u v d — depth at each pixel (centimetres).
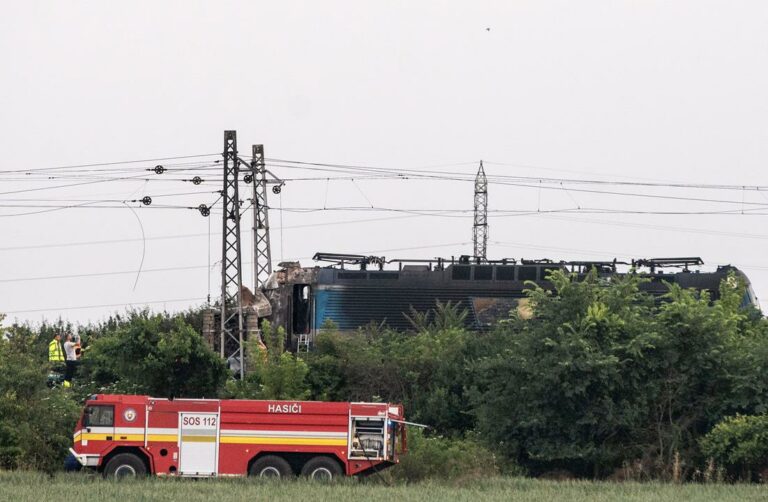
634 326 18712
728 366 18462
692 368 18400
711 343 18525
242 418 15812
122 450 15762
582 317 18825
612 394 18375
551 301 19088
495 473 17562
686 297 19225
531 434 18362
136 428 15712
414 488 14512
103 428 15675
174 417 15775
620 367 18325
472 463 17325
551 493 14262
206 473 15712
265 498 13138
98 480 14950
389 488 14412
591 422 18000
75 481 14925
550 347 18488
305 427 15825
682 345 18562
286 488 14125
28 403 18725
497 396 18775
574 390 17938
